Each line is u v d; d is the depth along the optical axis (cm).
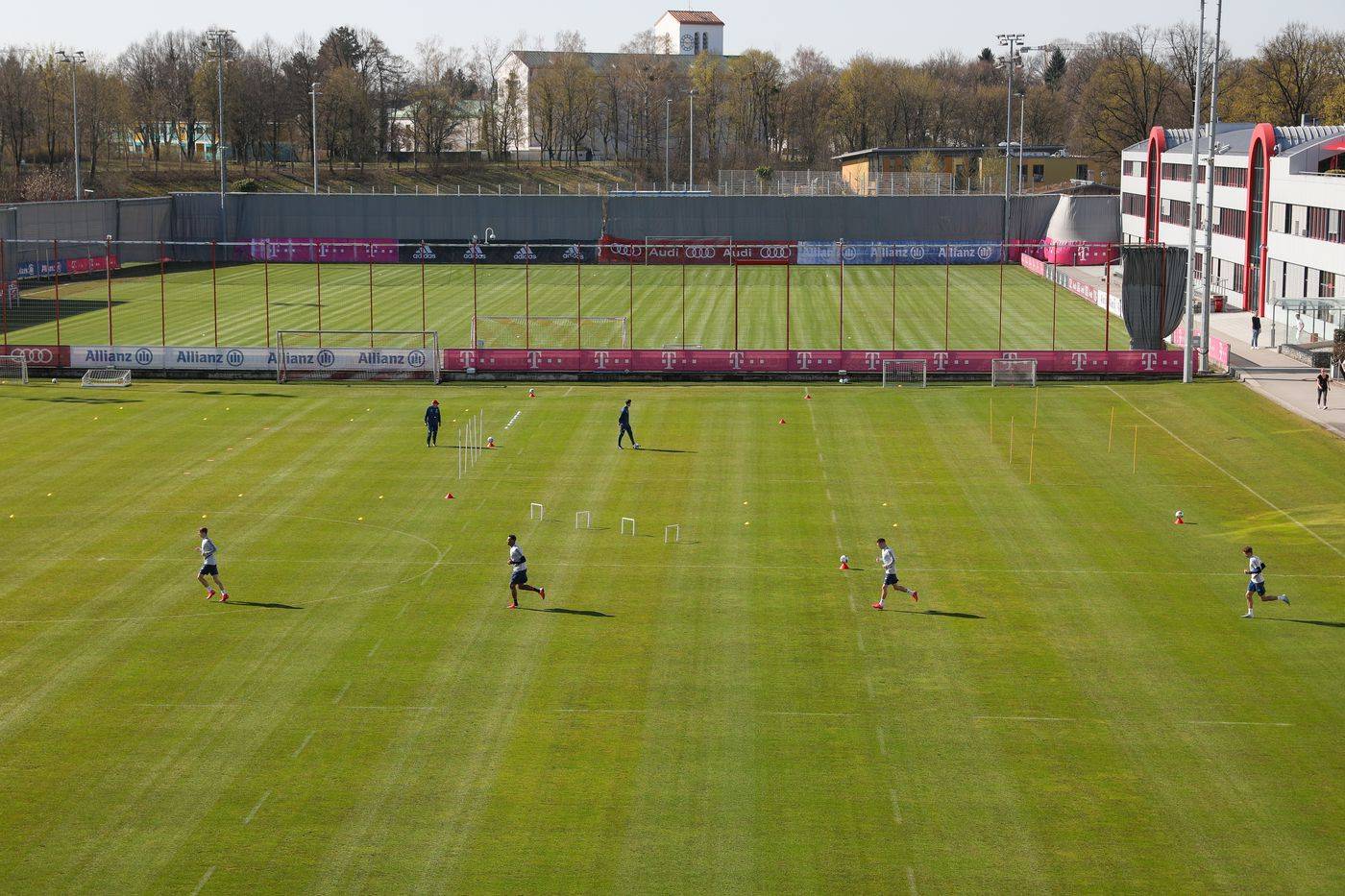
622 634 4428
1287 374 9062
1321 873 3053
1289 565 5134
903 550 5312
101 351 9275
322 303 12700
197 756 3591
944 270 15662
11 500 5953
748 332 10950
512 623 4516
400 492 6138
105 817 3288
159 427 7475
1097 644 4356
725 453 6931
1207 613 4631
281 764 3544
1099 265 16500
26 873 3047
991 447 7081
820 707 3891
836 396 8550
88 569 5041
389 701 3916
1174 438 7275
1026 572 5056
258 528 5559
